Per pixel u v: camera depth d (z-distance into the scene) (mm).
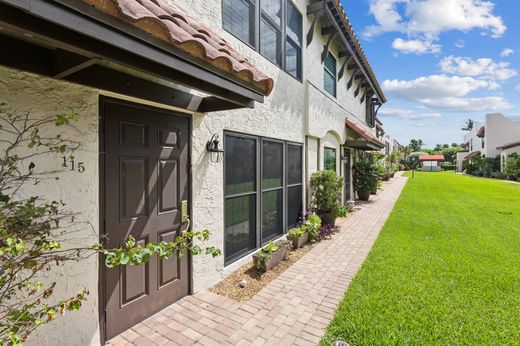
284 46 5926
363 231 7258
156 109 3088
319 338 2816
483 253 5406
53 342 2234
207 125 3850
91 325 2514
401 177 30031
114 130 2666
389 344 2699
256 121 4980
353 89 12078
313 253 5469
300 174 6992
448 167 51344
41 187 2096
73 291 2344
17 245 1438
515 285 3998
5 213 1733
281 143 5988
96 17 1364
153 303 3160
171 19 2008
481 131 35500
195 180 3662
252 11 4883
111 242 2646
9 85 1919
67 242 2270
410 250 5598
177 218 3402
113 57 1688
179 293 3506
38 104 2068
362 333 2867
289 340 2783
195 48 1962
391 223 8109
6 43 1828
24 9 1119
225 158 4285
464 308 3385
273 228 5797
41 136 2086
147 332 2855
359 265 4820
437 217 9000
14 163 1899
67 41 1439
